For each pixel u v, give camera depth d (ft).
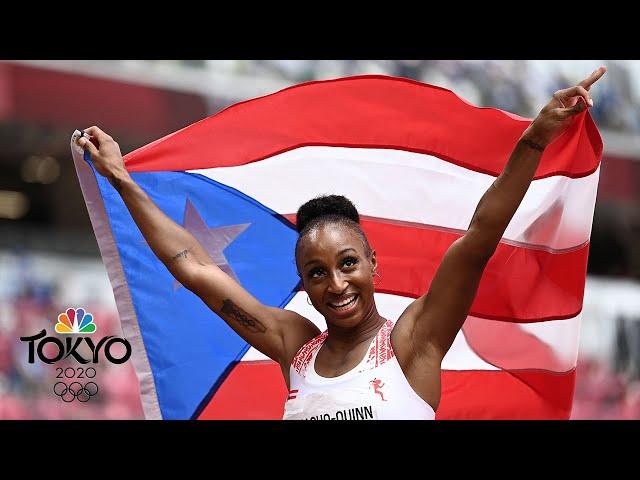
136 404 65.41
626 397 85.66
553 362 29.32
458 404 29.86
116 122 86.07
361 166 30.04
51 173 103.71
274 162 29.91
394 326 22.77
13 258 77.56
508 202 21.84
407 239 30.14
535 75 109.40
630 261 129.80
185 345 29.48
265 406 29.63
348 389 22.07
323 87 29.27
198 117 90.43
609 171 114.32
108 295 78.13
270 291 30.14
